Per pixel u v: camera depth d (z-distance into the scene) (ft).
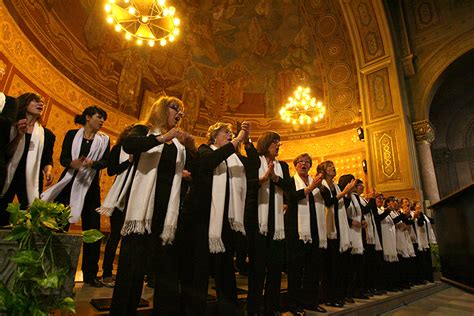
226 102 37.35
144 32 20.81
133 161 6.31
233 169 7.38
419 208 19.58
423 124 30.71
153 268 5.86
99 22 26.23
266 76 38.86
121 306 5.19
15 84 18.47
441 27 32.07
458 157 40.86
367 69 32.76
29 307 4.34
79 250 5.07
